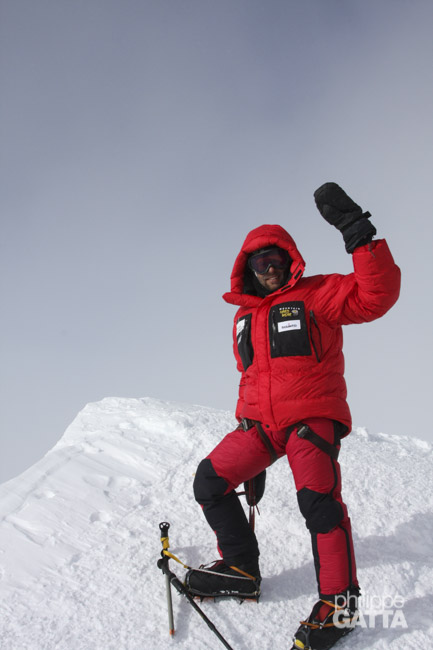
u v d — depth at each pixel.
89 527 3.04
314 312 2.19
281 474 3.54
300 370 2.19
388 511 3.09
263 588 2.45
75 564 2.68
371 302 2.05
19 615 2.32
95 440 4.39
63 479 3.67
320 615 2.04
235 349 2.56
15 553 2.81
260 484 2.53
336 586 2.07
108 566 2.64
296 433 2.19
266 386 2.24
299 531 2.88
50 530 3.02
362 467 3.72
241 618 2.25
